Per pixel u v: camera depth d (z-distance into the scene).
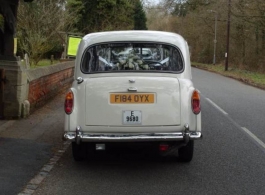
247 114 12.96
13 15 10.02
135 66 6.61
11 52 10.08
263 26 38.56
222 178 6.25
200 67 54.44
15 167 6.52
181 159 7.09
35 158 7.09
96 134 6.12
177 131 6.16
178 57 6.66
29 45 26.55
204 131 10.06
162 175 6.38
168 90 6.14
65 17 29.23
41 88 12.51
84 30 41.50
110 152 7.69
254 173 6.54
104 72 6.54
